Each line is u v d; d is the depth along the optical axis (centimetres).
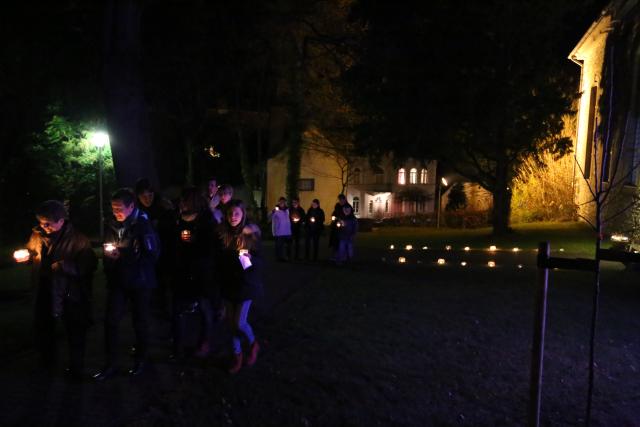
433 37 1964
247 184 3497
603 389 609
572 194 2894
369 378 611
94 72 1455
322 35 1684
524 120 2019
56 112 2398
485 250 1889
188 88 1712
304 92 2994
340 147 3675
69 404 523
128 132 1084
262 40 1560
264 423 498
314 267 1439
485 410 547
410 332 799
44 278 585
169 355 667
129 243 585
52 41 1316
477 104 1977
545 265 430
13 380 580
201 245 636
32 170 2766
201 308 652
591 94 2647
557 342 768
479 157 2361
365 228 3081
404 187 4288
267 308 944
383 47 1848
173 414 508
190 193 634
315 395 559
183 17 1321
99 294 1059
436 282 1223
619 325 865
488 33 1942
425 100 2008
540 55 1953
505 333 805
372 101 2083
